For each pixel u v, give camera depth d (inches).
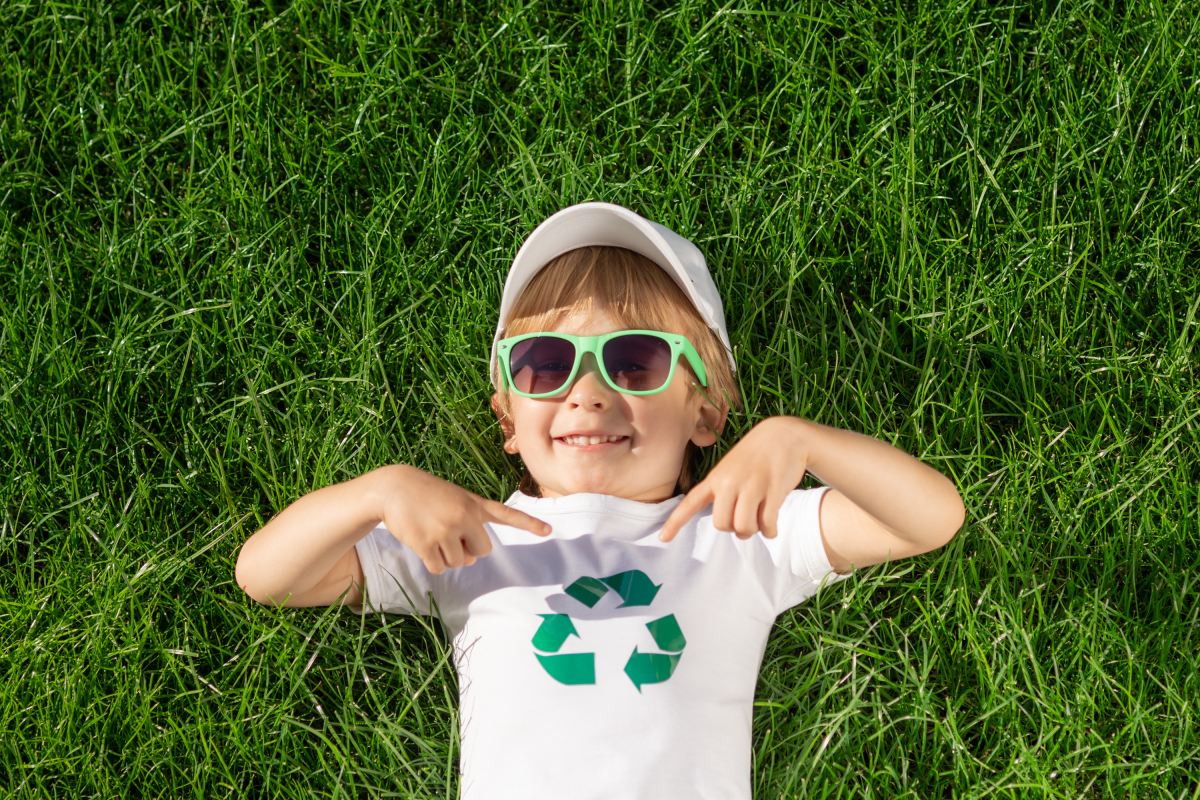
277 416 86.7
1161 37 90.1
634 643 64.9
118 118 97.3
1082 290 85.1
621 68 97.2
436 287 90.7
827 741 71.3
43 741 76.5
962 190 90.7
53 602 81.3
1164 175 89.1
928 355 83.2
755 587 68.8
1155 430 82.8
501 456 86.0
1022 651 75.6
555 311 76.1
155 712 77.5
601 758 61.9
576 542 69.2
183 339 90.0
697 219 92.3
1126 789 72.7
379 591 70.1
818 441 61.2
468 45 97.8
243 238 91.9
